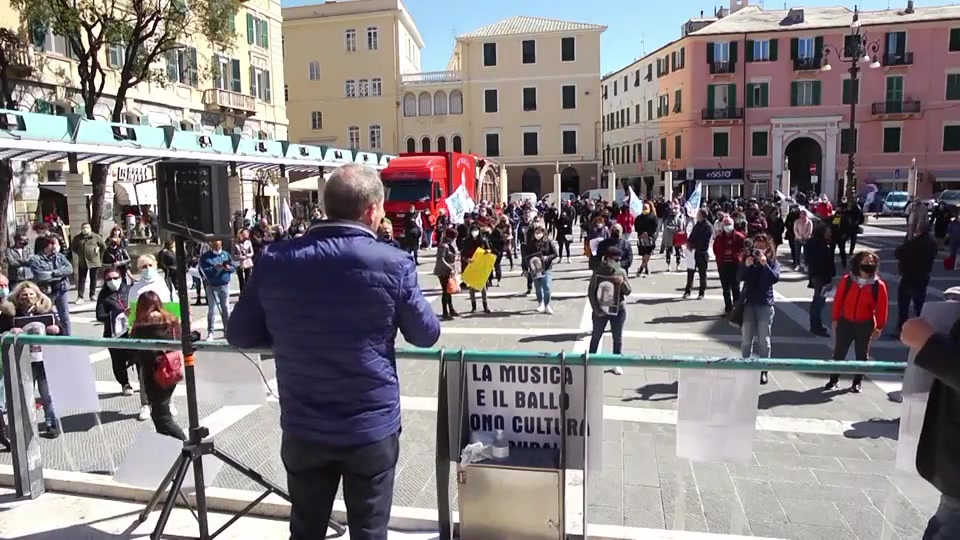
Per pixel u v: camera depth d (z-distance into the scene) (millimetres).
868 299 7371
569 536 3732
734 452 3432
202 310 13633
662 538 3773
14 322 6293
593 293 8586
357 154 30203
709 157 52469
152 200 25922
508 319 12273
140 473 4223
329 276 2516
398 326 2664
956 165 48500
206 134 20438
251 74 37250
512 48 53469
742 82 51250
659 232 26641
